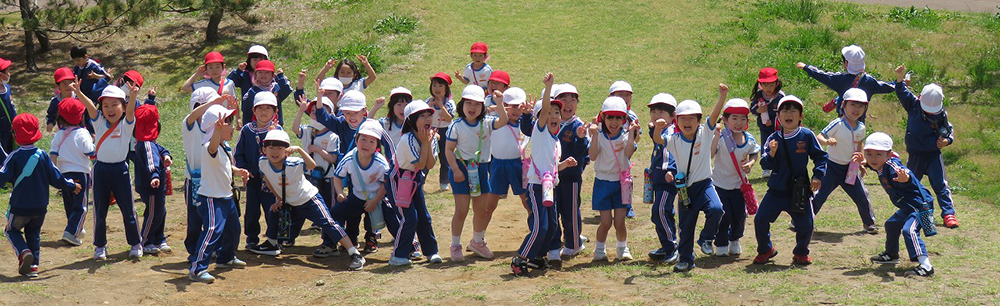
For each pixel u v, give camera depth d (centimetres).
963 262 711
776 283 664
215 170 712
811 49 1814
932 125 914
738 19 2030
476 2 2175
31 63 1828
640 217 957
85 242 851
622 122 736
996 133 1321
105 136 753
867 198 841
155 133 776
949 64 1728
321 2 2195
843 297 620
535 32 1984
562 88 762
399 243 753
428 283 698
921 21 2008
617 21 2039
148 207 789
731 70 1708
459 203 770
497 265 759
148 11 1792
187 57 1895
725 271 707
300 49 1906
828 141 732
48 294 658
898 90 951
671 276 694
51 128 1065
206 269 704
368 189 764
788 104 702
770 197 722
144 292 669
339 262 785
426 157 742
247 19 1986
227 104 915
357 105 866
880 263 721
